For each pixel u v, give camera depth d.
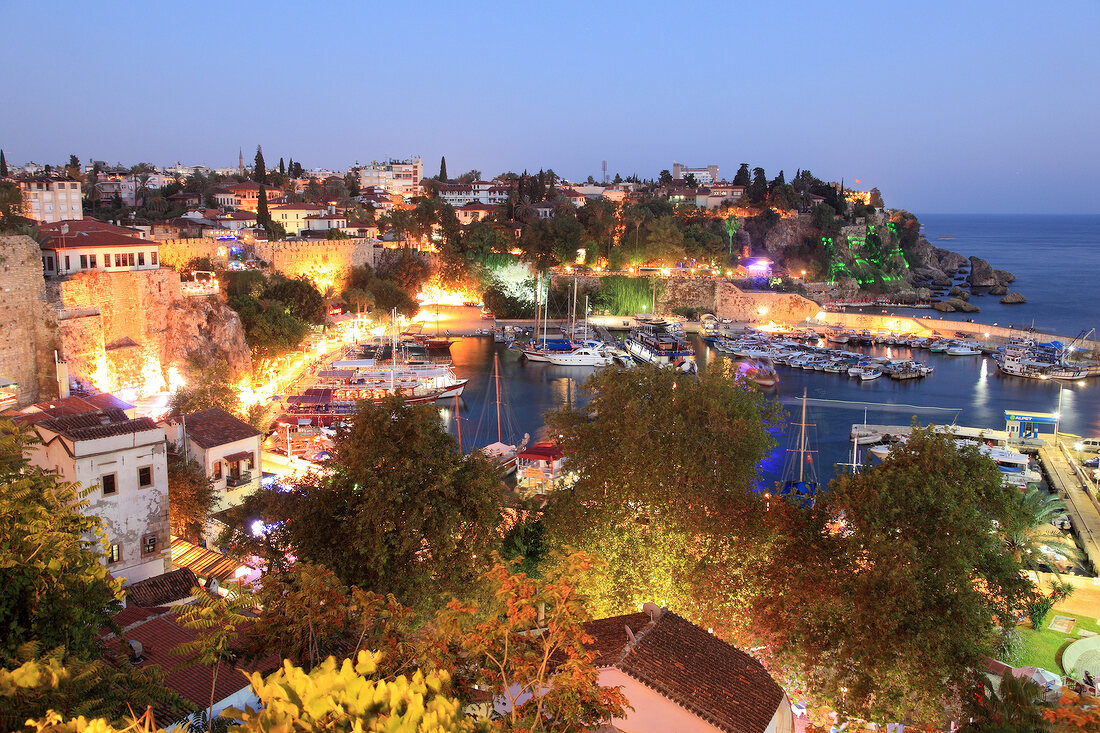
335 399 89.31
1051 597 39.84
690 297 174.62
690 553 35.16
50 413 41.38
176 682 24.44
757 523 33.66
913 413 94.88
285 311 106.88
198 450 49.84
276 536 32.81
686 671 23.91
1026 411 96.81
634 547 35.94
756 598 32.41
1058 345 134.62
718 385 39.03
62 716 11.20
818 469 73.31
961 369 125.25
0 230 77.38
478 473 33.34
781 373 121.88
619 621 26.95
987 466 29.61
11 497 19.17
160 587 34.91
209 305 85.62
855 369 117.81
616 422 38.25
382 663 18.12
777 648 31.16
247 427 53.19
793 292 175.88
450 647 18.70
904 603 26.58
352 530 30.88
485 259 175.75
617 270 183.62
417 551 31.58
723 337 145.50
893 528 28.48
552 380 113.06
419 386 97.50
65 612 18.59
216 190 197.00
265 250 136.62
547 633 20.20
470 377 114.31
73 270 73.69
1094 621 38.78
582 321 160.50
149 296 78.31
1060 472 71.62
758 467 71.06
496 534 33.59
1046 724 20.66
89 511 34.75
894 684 27.22
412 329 147.62
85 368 68.88
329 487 32.72
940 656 25.89
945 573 26.80
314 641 20.97
